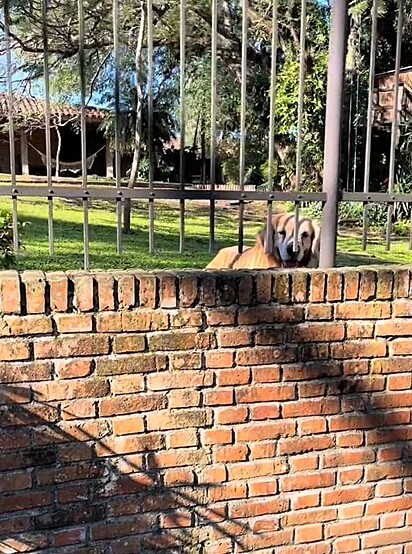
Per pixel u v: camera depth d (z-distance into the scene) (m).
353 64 7.30
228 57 8.62
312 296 2.01
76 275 1.78
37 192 1.93
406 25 8.88
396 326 2.13
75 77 6.84
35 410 1.76
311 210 6.57
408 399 2.19
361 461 2.15
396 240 7.55
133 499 1.90
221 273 1.92
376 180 8.37
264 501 2.05
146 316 1.83
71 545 1.85
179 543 1.97
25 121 7.29
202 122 8.20
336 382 2.08
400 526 2.25
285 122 8.55
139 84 3.09
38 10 3.32
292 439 2.05
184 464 1.94
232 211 10.08
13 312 1.71
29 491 1.79
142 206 10.09
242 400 1.97
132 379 1.84
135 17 6.26
